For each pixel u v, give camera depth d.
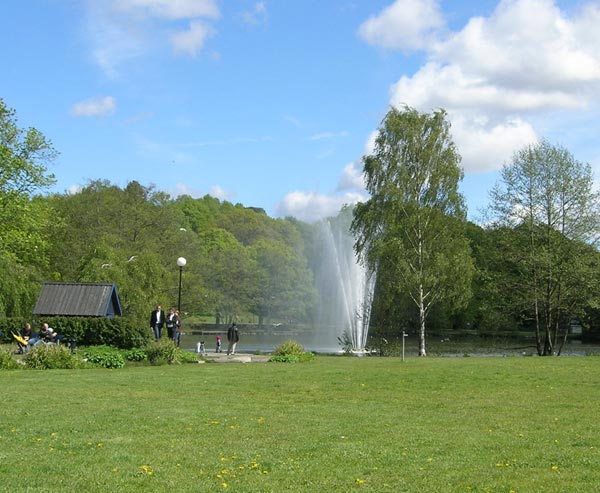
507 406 15.89
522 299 44.09
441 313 64.12
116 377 21.44
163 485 8.77
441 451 10.84
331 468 9.72
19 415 13.89
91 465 9.77
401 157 44.88
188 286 62.75
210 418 13.84
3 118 42.47
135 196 67.06
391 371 24.02
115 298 37.25
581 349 52.00
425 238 44.28
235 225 106.50
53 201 62.75
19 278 42.12
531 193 43.16
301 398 17.20
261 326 80.06
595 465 9.75
